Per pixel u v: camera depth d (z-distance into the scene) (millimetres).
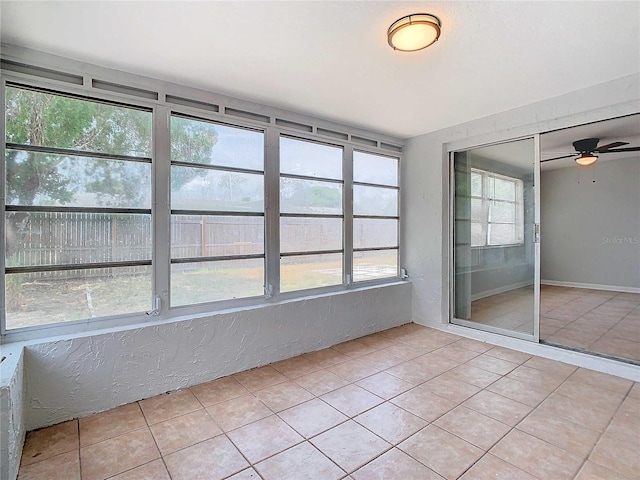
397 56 2357
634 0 1760
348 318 3863
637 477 1698
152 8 1812
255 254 3283
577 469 1760
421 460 1842
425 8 1837
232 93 3014
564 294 6121
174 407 2426
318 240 3797
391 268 4566
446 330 4203
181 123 2854
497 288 3818
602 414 2299
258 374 2984
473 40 2152
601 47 2252
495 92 3023
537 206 3475
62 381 2236
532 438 2035
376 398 2539
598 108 2904
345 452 1916
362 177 4234
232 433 2107
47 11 1826
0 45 2131
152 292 2699
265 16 1896
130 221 2615
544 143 4441
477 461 1830
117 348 2434
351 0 1765
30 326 2250
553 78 2740
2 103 2152
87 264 2441
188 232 2887
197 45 2205
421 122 3877
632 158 6020
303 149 3662
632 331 3977
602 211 6406
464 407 2400
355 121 3832
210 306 2990
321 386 2742
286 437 2064
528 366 3125
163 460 1859
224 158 3096
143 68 2520
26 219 2234
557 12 1868
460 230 4215
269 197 3363
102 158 2500
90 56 2334
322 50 2275
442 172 4191
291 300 3459
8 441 1569
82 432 2121
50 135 2314
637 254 6023
